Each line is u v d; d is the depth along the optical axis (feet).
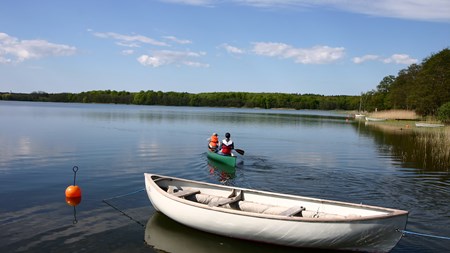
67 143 75.00
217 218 26.53
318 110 514.68
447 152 70.38
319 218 23.81
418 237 27.99
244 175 48.47
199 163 56.18
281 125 159.33
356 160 63.82
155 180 33.32
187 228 28.99
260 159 62.49
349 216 25.35
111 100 503.20
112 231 28.04
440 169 55.57
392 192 41.11
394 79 315.37
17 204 33.65
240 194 30.91
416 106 206.49
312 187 42.75
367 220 23.04
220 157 55.36
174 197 28.71
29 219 29.96
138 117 181.88
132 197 36.52
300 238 24.53
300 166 56.24
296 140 96.68
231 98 554.05
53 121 134.92
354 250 24.52
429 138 102.37
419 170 54.54
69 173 46.57
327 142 93.56
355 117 276.21
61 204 33.91
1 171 46.98
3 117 151.74
